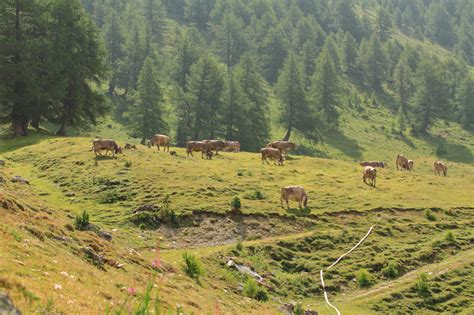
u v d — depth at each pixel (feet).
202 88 341.82
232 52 531.09
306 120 368.68
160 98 323.16
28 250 53.83
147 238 107.14
